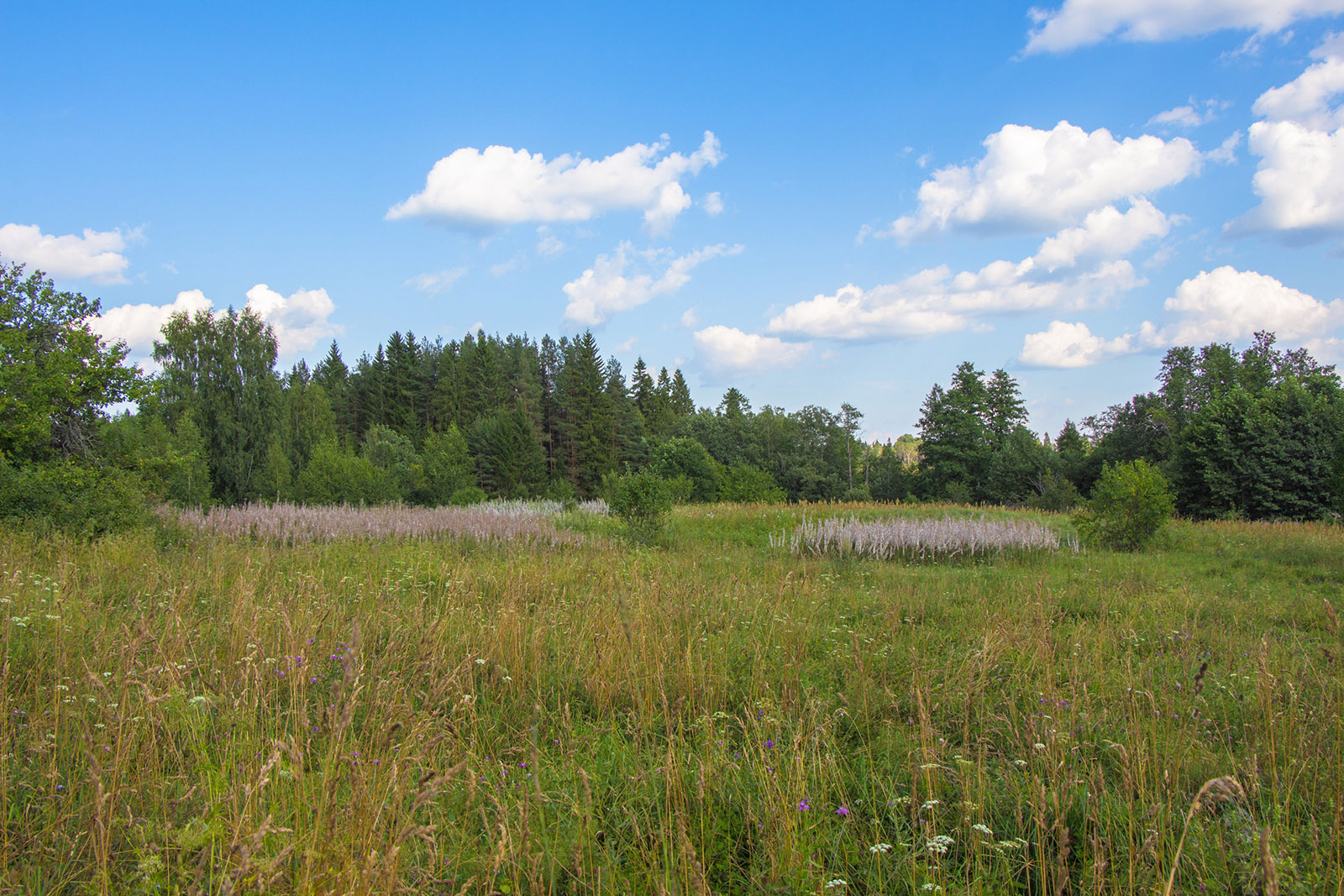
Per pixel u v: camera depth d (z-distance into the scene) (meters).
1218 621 7.49
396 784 2.59
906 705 4.68
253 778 2.80
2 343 15.20
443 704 4.19
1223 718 4.25
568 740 3.87
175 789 2.94
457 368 82.94
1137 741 3.48
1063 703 4.29
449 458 50.62
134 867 2.52
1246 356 49.62
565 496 49.50
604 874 2.65
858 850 2.92
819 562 12.82
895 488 66.94
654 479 16.36
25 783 2.94
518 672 4.97
